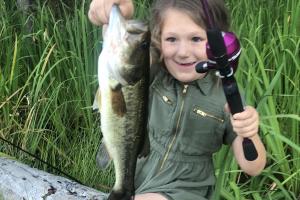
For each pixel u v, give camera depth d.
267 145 1.19
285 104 1.26
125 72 0.69
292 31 1.37
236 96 0.75
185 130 0.87
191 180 0.88
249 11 1.48
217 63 0.73
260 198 1.09
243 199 1.08
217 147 0.89
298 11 1.37
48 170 1.29
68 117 1.44
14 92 1.44
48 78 1.48
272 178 1.11
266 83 1.19
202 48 0.83
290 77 1.33
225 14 0.85
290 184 1.15
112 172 1.20
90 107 1.33
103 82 0.70
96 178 1.21
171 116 0.88
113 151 0.74
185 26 0.82
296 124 1.20
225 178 1.10
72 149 1.31
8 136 1.34
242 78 1.26
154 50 0.86
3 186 1.09
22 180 1.08
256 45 1.38
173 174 0.88
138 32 0.69
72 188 1.04
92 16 0.82
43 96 1.38
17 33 1.62
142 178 0.90
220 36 0.72
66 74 1.48
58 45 1.48
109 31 0.68
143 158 0.90
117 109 0.71
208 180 0.90
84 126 1.41
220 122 0.87
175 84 0.88
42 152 1.30
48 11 1.67
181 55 0.83
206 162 0.90
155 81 0.90
